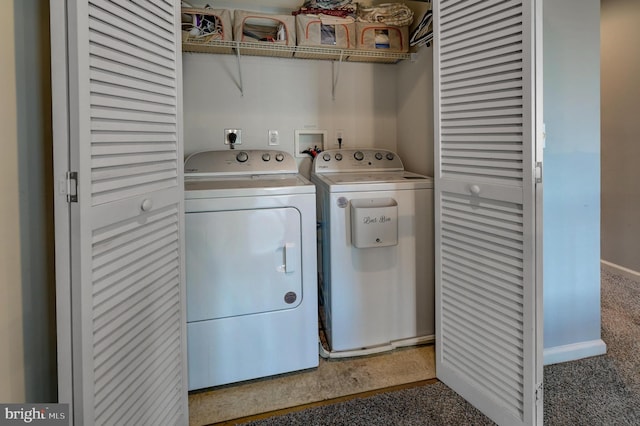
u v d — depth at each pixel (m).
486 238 1.36
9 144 0.84
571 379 1.60
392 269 1.88
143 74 1.03
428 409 1.46
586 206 1.74
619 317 2.16
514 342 1.27
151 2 1.07
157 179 1.12
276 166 2.22
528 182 1.18
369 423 1.39
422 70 2.22
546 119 1.63
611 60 2.87
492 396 1.37
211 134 2.30
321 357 1.86
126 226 0.97
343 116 2.53
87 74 0.82
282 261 1.66
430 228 1.92
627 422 1.33
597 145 1.73
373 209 1.75
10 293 0.85
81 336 0.82
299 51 2.22
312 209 1.69
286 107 2.42
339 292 1.82
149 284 1.09
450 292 1.56
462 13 1.38
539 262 1.19
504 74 1.23
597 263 1.79
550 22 1.60
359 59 2.46
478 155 1.36
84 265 0.82
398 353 1.89
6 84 0.83
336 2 2.16
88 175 0.82
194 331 1.58
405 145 2.49
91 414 0.84
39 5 0.94
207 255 1.57
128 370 0.99
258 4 2.33
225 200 1.57
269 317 1.67
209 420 1.43
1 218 0.82
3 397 0.83
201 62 2.26
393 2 2.40
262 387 1.63
